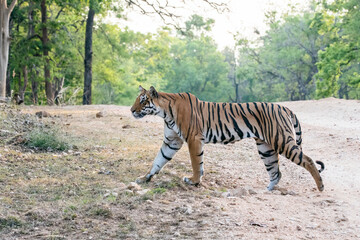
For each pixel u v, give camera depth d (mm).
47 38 31000
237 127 8008
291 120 8164
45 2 30938
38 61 30578
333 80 40906
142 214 6355
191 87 76000
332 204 7117
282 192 8070
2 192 7234
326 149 12969
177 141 8289
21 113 14406
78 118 16688
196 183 8141
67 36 33812
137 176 8742
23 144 10859
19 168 8812
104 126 14969
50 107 21250
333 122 19547
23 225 5898
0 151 9859
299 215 6453
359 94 60625
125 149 11312
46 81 31703
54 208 6535
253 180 9281
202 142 8047
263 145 8281
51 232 5695
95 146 11453
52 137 11109
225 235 5504
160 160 8305
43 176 8398
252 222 5980
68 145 11141
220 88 75250
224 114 8055
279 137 7863
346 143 13398
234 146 13266
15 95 18469
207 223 5945
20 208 6484
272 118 7914
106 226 5906
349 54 39438
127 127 14930
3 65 22078
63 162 9570
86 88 31906
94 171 9047
